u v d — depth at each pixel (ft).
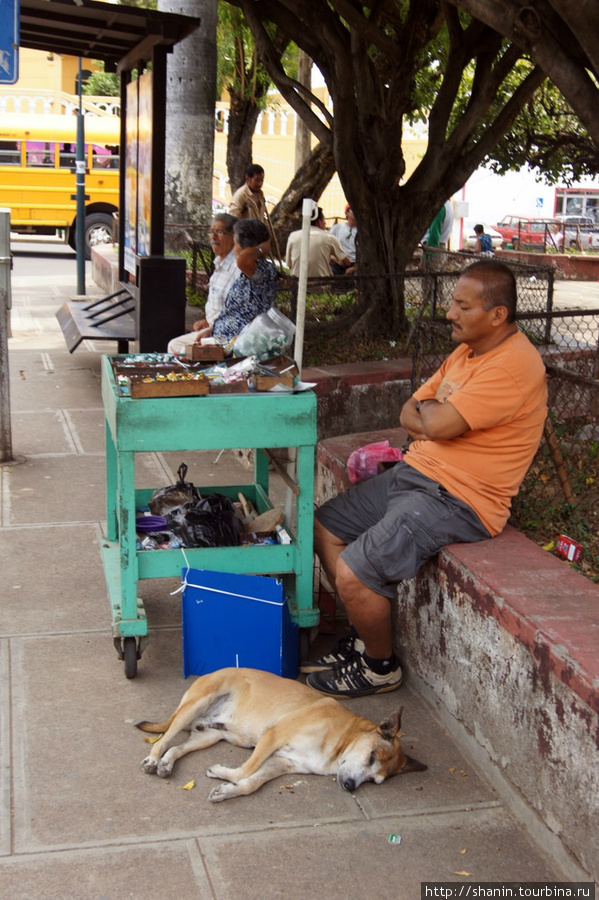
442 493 12.95
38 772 11.45
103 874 9.83
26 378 30.66
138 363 15.02
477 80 28.66
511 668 10.99
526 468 13.24
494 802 11.30
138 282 27.09
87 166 64.59
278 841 10.46
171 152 45.57
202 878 9.84
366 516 14.37
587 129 17.13
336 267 34.96
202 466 22.89
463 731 12.38
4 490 20.75
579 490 16.89
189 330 29.43
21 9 25.36
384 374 24.41
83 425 25.72
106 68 33.19
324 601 15.64
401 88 28.40
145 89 27.37
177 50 44.34
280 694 12.21
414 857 10.29
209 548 13.76
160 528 14.75
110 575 14.98
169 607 16.05
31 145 63.57
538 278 40.09
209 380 13.67
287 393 13.61
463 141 29.43
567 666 9.77
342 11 26.40
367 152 28.84
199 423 13.17
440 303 35.60
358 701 13.56
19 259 63.21
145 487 21.13
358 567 12.76
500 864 10.21
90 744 12.07
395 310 29.89
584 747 9.56
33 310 42.96
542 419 13.12
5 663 13.85
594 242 84.53
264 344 15.58
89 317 30.68
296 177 46.50
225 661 13.53
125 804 10.98
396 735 11.50
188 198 45.88
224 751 12.23
